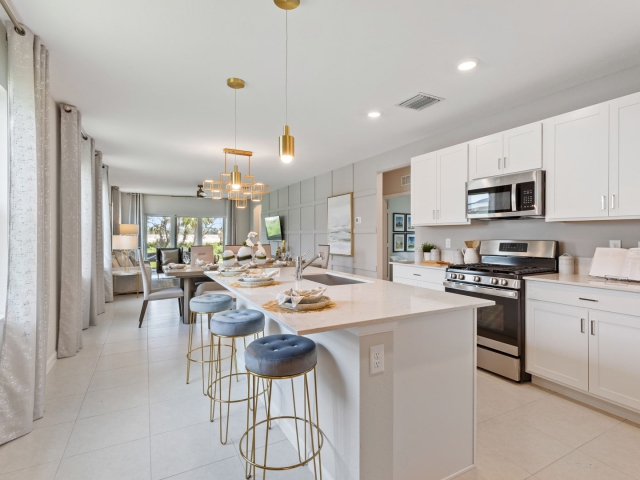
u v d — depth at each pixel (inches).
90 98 125.9
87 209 168.2
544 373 102.0
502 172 125.0
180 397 100.3
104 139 179.0
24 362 81.4
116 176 287.3
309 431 71.7
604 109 96.7
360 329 56.3
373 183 216.2
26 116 82.8
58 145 132.6
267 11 78.2
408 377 62.2
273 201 371.2
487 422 86.7
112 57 98.0
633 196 90.6
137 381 110.8
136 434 81.7
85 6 76.1
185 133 168.6
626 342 83.7
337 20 81.7
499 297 113.4
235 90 120.0
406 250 285.9
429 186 157.2
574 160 103.7
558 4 75.9
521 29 85.2
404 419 61.6
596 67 103.7
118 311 212.2
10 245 80.2
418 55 97.5
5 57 85.3
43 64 92.0
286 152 88.8
